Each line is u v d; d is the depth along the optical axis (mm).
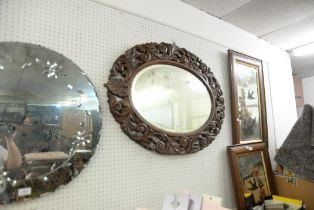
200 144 1319
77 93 961
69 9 1012
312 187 1500
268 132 1907
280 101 2102
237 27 1827
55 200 874
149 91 1186
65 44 980
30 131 842
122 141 1071
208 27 1596
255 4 1533
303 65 2916
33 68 877
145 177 1123
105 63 1080
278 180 1676
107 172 1012
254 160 1623
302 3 1543
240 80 1675
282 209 1435
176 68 1313
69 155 908
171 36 1371
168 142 1181
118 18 1158
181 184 1255
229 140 1549
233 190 1507
